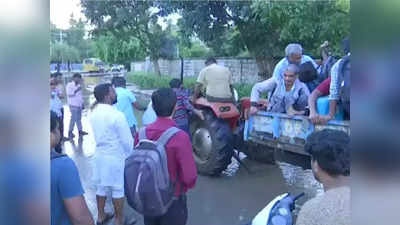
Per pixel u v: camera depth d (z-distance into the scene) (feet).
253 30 34.53
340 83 11.94
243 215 14.15
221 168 17.85
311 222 4.65
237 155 19.67
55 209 5.96
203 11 35.50
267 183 17.17
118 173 12.86
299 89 15.70
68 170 6.07
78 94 27.40
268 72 34.53
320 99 12.98
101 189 13.05
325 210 4.60
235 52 36.94
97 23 41.24
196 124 18.69
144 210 8.56
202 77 18.15
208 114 18.06
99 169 12.90
